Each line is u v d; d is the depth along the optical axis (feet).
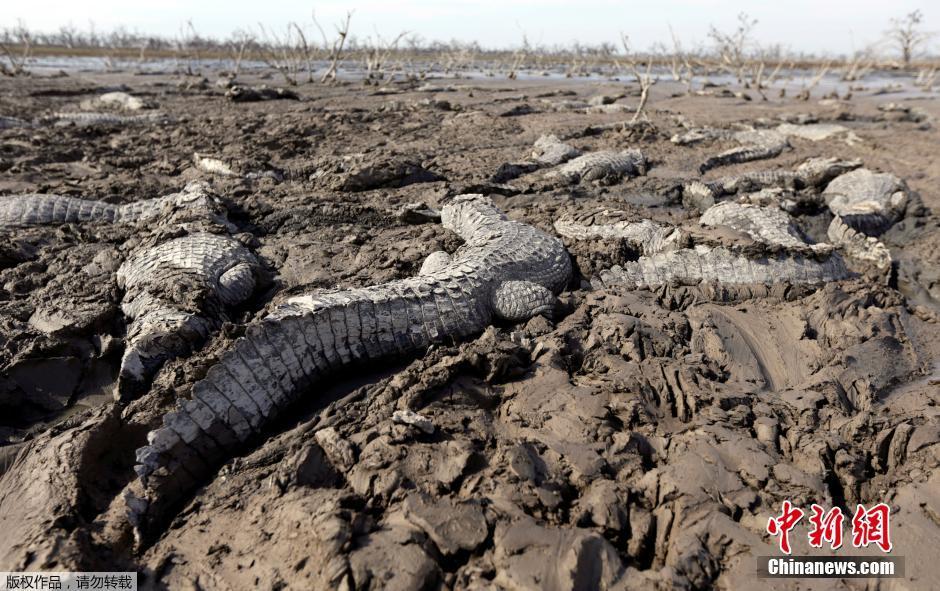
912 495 11.53
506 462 11.85
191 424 12.66
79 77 111.34
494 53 256.73
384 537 10.07
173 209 25.86
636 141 49.62
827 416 14.40
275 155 41.42
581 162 36.96
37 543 10.67
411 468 11.59
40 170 36.24
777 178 35.35
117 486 12.58
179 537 11.28
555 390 14.42
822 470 12.16
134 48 260.42
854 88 122.52
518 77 145.59
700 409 14.15
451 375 14.35
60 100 73.41
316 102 74.54
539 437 12.88
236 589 9.91
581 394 14.16
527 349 16.02
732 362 17.15
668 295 20.58
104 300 19.48
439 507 10.64
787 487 11.64
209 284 18.86
